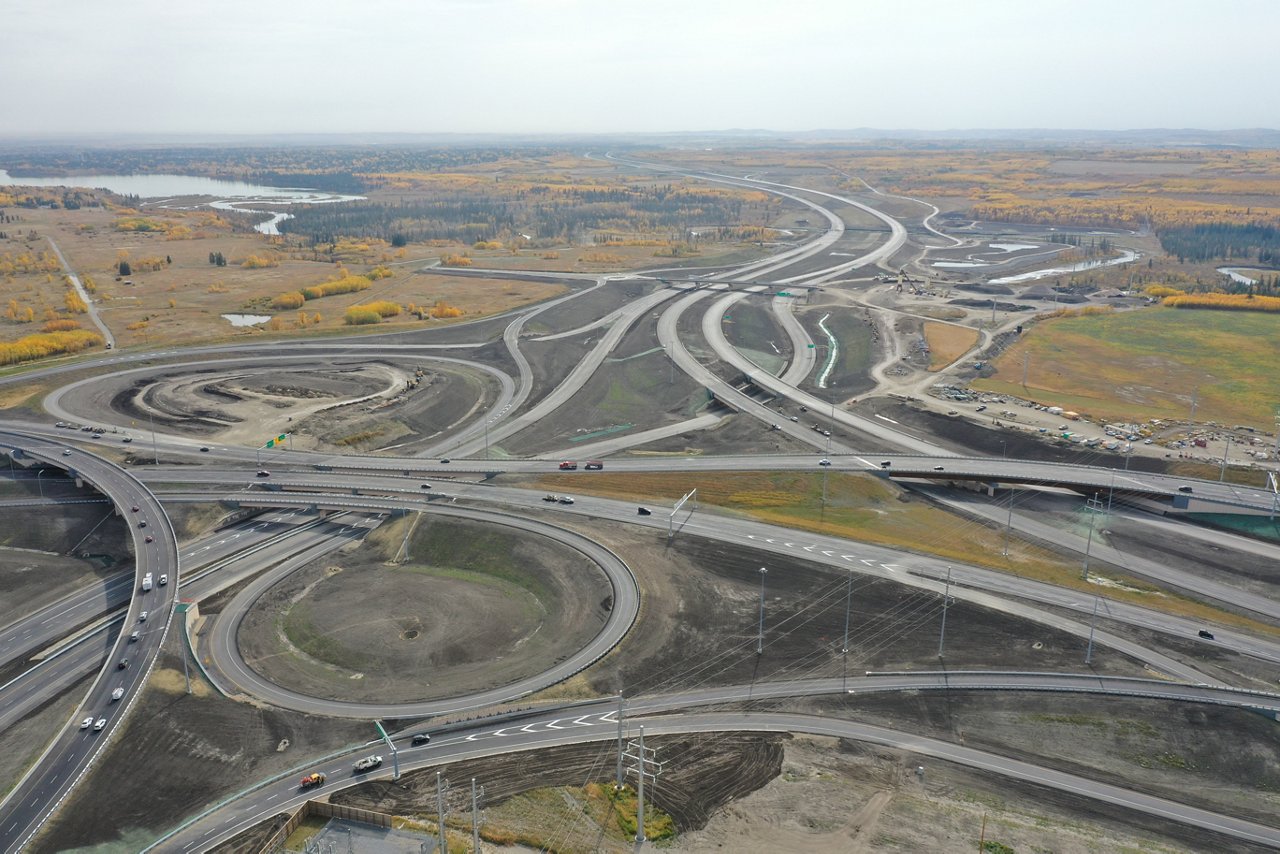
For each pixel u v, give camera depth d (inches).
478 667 4704.7
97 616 5280.5
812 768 3890.3
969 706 4323.3
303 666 4739.2
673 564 5693.9
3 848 3469.5
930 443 7864.2
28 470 7342.5
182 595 5452.8
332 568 5831.7
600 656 4749.0
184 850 3422.7
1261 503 6368.1
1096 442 7746.1
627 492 6865.2
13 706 4416.8
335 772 3860.7
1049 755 4001.0
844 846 3457.2
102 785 3814.0
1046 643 4852.4
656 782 3796.8
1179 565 5826.8
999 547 6048.2
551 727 4168.3
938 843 3474.4
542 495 6766.7
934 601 5275.6
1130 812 3671.3
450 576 5703.7
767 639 4884.4
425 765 3902.6
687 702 4355.3
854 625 5012.3
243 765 3929.6
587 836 3496.6
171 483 6953.7
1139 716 4249.5
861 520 6456.7
